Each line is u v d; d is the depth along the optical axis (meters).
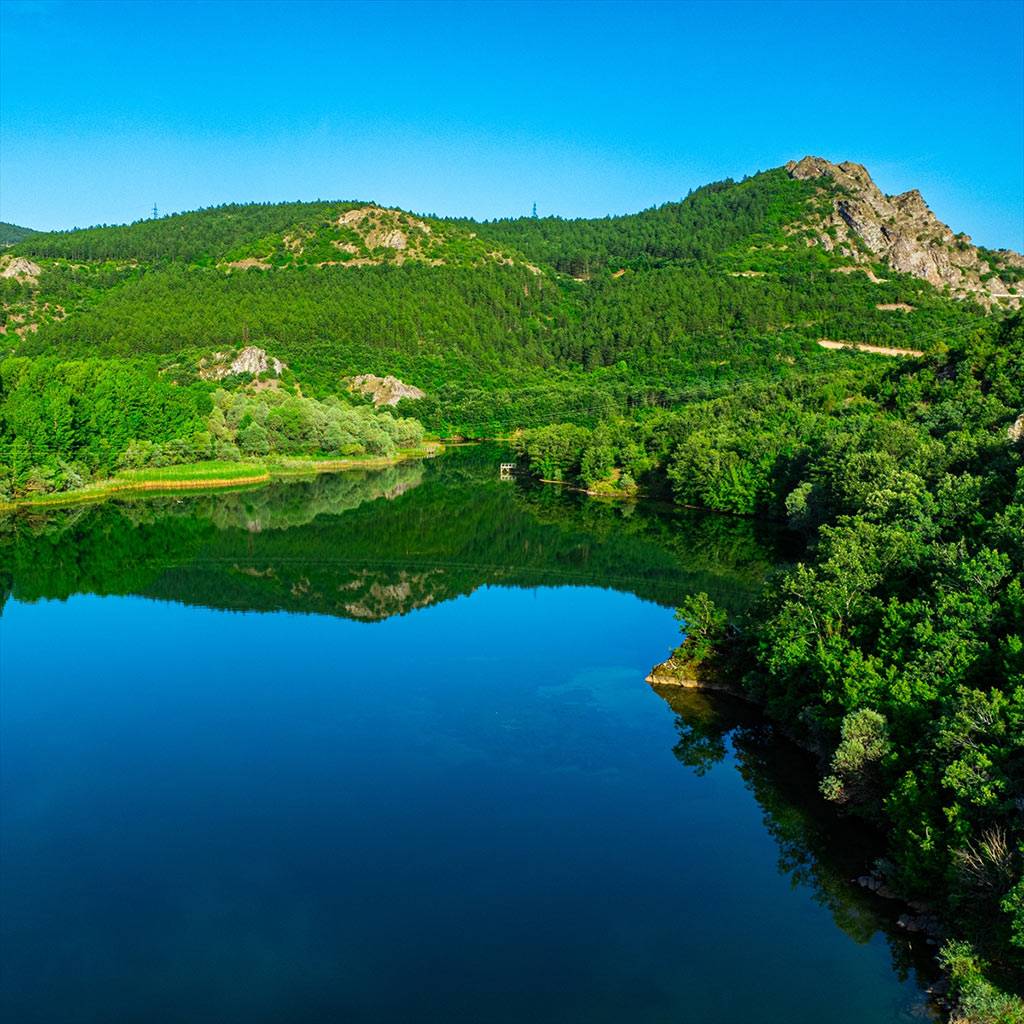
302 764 51.94
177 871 41.00
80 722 58.22
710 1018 31.52
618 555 112.31
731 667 63.38
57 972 34.34
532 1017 31.81
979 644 42.06
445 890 39.41
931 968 33.41
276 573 103.12
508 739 55.31
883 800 39.03
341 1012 32.19
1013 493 59.22
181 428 174.00
